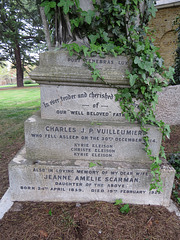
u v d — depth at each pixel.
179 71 6.07
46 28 2.39
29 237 1.77
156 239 1.78
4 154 4.00
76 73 2.02
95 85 2.12
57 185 2.18
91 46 2.02
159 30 7.94
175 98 5.26
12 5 13.89
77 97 2.20
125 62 2.11
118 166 2.15
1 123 6.06
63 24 2.29
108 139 2.20
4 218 1.97
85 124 2.16
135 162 2.27
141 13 2.16
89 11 2.04
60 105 2.24
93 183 2.16
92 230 1.82
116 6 1.97
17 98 11.80
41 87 2.18
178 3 7.23
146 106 2.19
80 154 2.26
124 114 2.25
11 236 1.78
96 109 2.24
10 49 20.36
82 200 2.23
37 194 2.22
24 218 1.97
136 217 2.01
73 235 1.78
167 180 2.14
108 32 2.25
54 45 2.42
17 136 5.01
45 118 2.29
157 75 2.09
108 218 1.95
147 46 1.96
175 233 1.86
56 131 2.17
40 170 2.12
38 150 2.25
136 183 2.16
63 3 1.97
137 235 1.81
